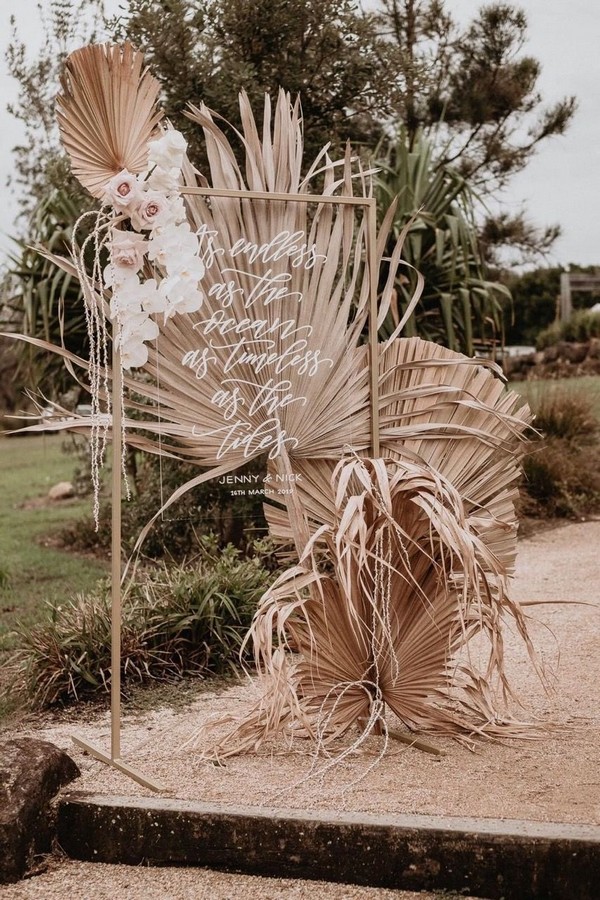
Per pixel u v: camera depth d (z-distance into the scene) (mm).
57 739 3951
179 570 5496
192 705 4398
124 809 3043
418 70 7777
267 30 7297
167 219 3535
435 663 3736
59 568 7871
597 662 4793
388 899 2773
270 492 3779
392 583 3682
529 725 3746
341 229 3846
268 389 3762
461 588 3703
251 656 4977
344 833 2871
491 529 3928
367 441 3865
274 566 6094
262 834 2934
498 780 3283
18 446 19000
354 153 8008
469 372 3949
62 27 8750
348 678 3721
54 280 7398
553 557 7543
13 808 2971
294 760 3541
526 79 12234
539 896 2740
